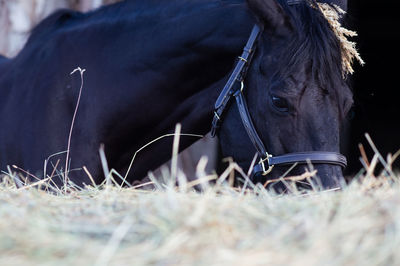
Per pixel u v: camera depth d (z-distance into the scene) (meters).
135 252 2.50
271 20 4.43
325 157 4.23
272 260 2.39
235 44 4.88
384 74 14.56
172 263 2.40
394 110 14.42
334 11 4.55
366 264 2.37
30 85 5.72
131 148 5.45
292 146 4.33
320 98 4.25
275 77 4.37
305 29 4.36
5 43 9.06
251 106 4.62
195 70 5.10
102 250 2.52
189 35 5.06
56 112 5.46
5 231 2.65
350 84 4.57
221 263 2.38
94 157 5.35
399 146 14.27
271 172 4.47
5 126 5.77
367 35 14.74
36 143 5.48
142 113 5.29
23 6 8.98
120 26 5.48
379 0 14.58
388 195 3.10
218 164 11.50
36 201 3.21
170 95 5.21
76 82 5.45
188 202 2.98
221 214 2.80
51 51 5.73
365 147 12.84
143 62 5.24
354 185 3.30
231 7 4.99
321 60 4.24
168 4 5.36
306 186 4.28
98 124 5.34
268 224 2.74
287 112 4.30
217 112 4.85
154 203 2.97
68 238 2.61
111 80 5.34
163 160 5.48
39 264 2.41
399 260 2.35
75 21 5.95
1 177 5.74
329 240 2.52
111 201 3.23
